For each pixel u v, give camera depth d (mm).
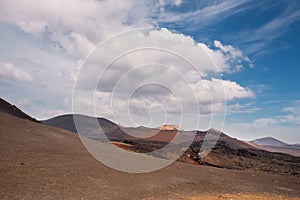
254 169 31359
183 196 12227
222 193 13617
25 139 17844
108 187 12086
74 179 12242
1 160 13086
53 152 15906
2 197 9453
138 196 11516
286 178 20078
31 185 10836
